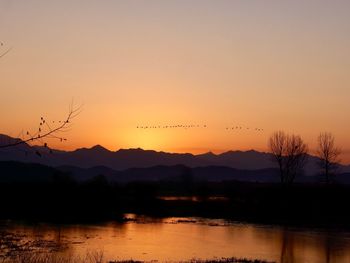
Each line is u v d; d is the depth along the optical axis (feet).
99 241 160.25
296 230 202.90
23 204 267.39
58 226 201.67
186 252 142.31
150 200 327.47
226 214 271.90
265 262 126.41
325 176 306.96
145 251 142.10
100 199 310.04
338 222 233.76
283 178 303.27
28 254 125.18
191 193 448.24
